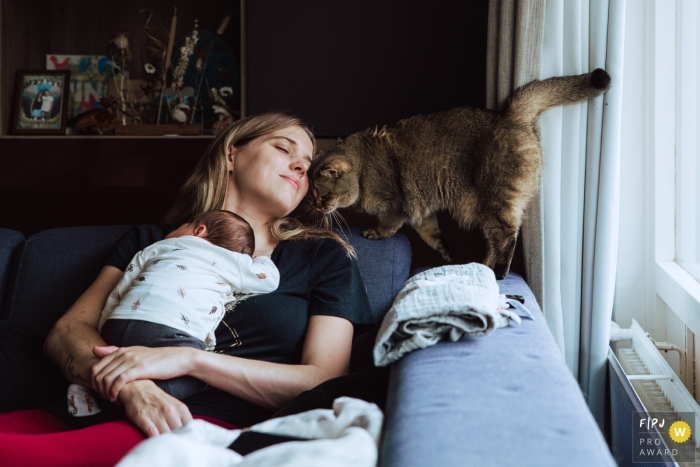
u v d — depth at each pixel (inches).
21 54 94.4
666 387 57.6
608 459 26.2
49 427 44.8
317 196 73.3
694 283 63.3
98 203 88.0
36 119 92.3
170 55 94.5
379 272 62.8
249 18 83.7
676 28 70.9
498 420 28.7
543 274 64.6
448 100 82.4
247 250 53.7
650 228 74.4
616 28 62.6
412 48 82.3
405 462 26.2
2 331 49.7
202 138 86.8
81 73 97.7
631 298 76.5
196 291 48.1
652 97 72.7
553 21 64.4
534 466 24.9
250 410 46.9
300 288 54.0
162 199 87.7
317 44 83.4
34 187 88.4
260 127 60.7
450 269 50.5
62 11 100.2
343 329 52.0
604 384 65.4
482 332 40.1
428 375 34.9
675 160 72.1
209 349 49.1
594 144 64.1
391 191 71.6
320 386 43.6
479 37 81.2
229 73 94.7
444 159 68.6
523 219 65.9
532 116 63.8
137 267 50.8
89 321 49.9
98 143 87.6
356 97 83.5
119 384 42.3
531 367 35.3
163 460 29.4
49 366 50.8
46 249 60.4
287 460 28.7
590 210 64.9
